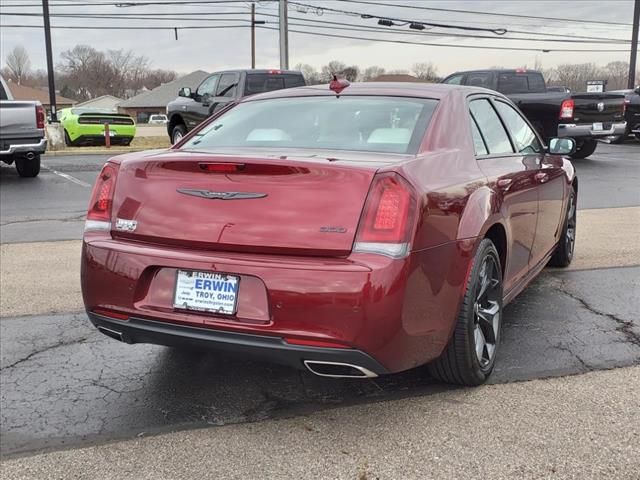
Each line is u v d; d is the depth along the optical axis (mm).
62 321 4688
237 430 3166
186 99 16047
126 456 2955
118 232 3262
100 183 3393
